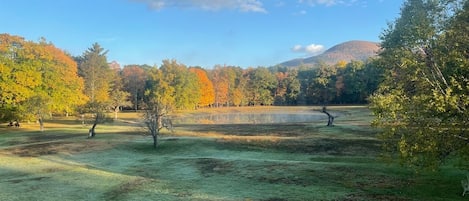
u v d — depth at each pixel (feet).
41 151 93.35
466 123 35.09
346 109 311.88
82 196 49.42
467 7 42.68
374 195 45.09
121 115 273.54
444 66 40.22
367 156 76.95
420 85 38.99
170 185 55.26
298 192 47.98
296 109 363.35
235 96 408.26
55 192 51.85
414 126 37.68
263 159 78.43
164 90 275.18
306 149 88.02
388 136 38.96
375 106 38.86
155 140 98.94
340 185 50.85
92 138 116.16
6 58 154.81
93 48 329.11
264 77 439.22
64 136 125.29
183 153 91.30
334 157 77.46
